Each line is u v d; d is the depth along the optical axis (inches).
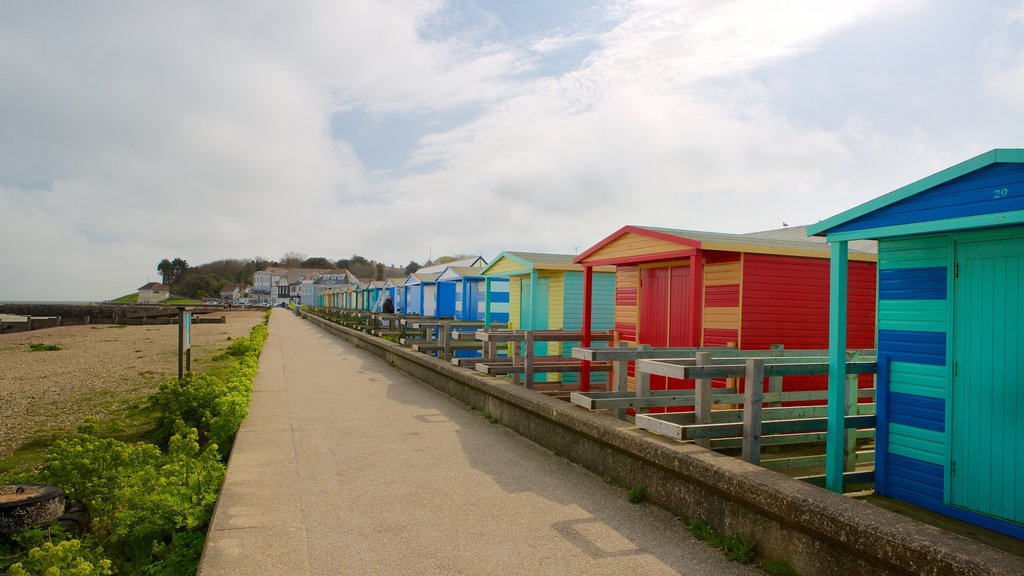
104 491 189.6
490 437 302.8
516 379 375.2
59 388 497.0
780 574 152.2
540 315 561.3
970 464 187.5
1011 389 175.9
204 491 204.8
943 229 170.6
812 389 325.1
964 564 114.8
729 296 321.7
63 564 134.1
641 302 395.9
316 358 693.9
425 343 561.0
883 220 187.2
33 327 1540.4
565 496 214.1
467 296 823.7
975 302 186.1
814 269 330.3
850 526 136.4
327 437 299.6
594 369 392.5
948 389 193.3
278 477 232.5
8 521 166.1
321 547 169.0
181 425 292.0
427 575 153.2
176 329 1497.3
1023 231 173.0
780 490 155.1
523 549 169.2
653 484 206.1
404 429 319.6
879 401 216.1
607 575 153.6
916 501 203.9
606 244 382.6
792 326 323.9
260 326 1127.6
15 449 298.0
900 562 126.3
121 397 450.0
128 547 176.1
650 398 253.8
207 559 159.2
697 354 216.5
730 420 241.6
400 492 217.2
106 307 2600.9
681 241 315.3
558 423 269.3
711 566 159.2
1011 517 176.6
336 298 2598.4
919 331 203.8
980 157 159.0
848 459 246.5
